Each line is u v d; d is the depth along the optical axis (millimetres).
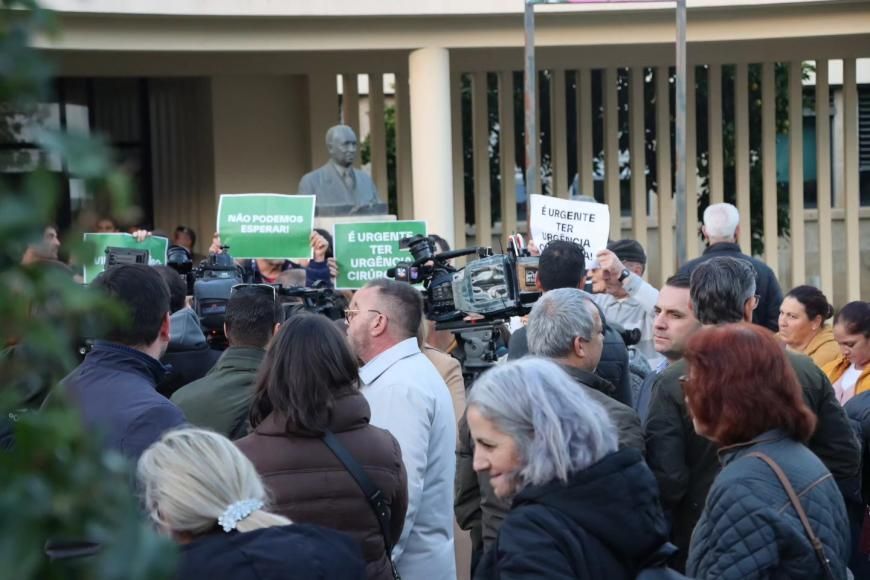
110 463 986
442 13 11227
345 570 2463
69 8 10211
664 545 2746
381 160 14398
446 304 5590
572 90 14562
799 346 6340
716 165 14023
